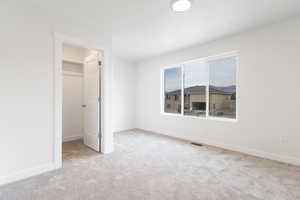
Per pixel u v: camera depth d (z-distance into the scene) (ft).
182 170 7.52
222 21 8.35
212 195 5.58
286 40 8.22
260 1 6.59
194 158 9.01
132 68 17.46
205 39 10.91
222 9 7.20
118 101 16.26
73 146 11.43
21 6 6.64
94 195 5.55
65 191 5.78
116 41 11.32
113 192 5.74
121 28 9.22
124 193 5.68
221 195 5.58
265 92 8.95
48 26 7.39
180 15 7.75
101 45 9.45
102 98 9.86
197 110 12.80
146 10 7.32
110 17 7.95
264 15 7.75
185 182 6.44
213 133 11.39
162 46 12.39
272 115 8.73
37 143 7.09
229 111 10.98
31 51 6.90
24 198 5.38
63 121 12.99
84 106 11.79
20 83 6.63
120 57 15.79
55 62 7.56
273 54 8.64
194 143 11.93
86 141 11.59
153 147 11.00
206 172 7.30
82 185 6.18
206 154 9.64
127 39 10.94
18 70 6.58
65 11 7.36
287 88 8.23
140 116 17.33
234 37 10.16
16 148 6.54
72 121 13.57
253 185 6.20
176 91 14.35
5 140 6.29
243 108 9.84
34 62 6.98
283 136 8.38
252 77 9.43
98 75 10.12
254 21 8.36
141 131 16.17
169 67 14.56
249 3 6.73
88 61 11.17
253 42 9.36
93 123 10.72
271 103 8.75
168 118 14.51
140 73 17.24
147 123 16.57
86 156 9.31
